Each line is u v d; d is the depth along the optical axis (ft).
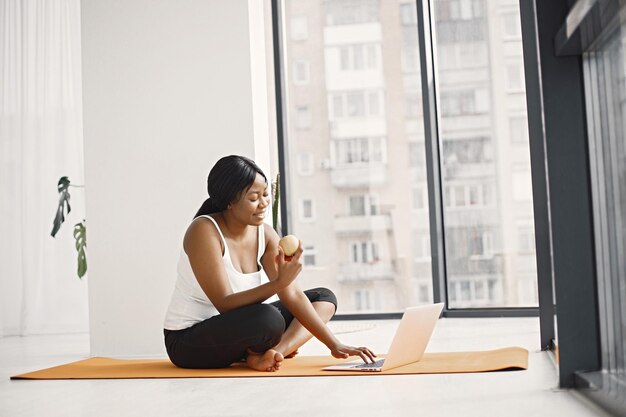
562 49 6.77
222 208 9.46
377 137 15.85
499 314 14.73
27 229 17.93
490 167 15.15
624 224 6.12
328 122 16.05
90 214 12.18
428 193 15.42
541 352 9.25
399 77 15.76
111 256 12.09
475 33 15.25
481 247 15.16
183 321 9.37
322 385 7.50
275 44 16.01
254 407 6.53
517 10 15.03
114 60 12.24
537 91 9.43
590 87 6.78
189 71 12.10
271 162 15.84
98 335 12.06
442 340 11.22
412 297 15.70
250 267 9.71
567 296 6.79
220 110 12.02
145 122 12.13
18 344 15.11
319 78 16.10
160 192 12.05
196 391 7.58
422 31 15.44
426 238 15.62
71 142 18.07
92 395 7.66
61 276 17.89
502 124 15.10
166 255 11.97
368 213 15.88
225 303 9.00
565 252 6.84
